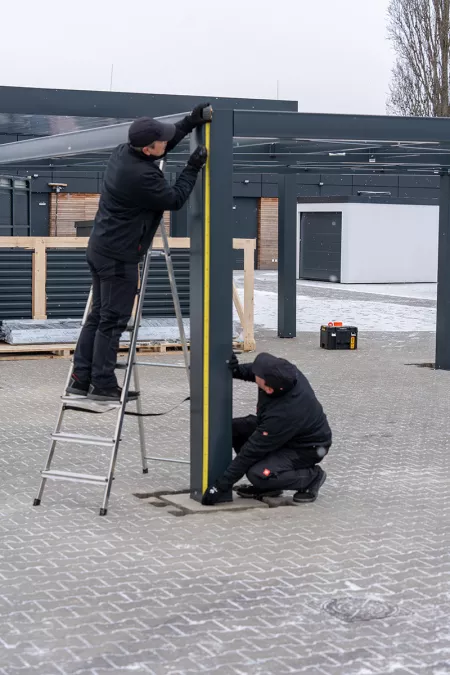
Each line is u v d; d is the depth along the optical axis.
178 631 5.84
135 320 8.48
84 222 21.08
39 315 18.22
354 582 6.71
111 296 8.23
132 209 8.01
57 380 15.65
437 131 9.48
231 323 8.65
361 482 9.59
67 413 12.95
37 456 10.52
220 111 8.43
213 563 7.09
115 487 9.30
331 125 9.03
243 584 6.65
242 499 8.87
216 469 8.73
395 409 13.61
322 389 15.16
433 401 14.27
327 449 8.65
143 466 9.88
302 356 18.94
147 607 6.22
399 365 17.92
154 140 7.79
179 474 9.84
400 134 9.35
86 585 6.61
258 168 17.39
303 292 37.66
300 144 12.25
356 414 13.21
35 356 18.08
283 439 8.44
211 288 8.54
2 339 18.12
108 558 7.18
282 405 8.33
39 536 7.70
